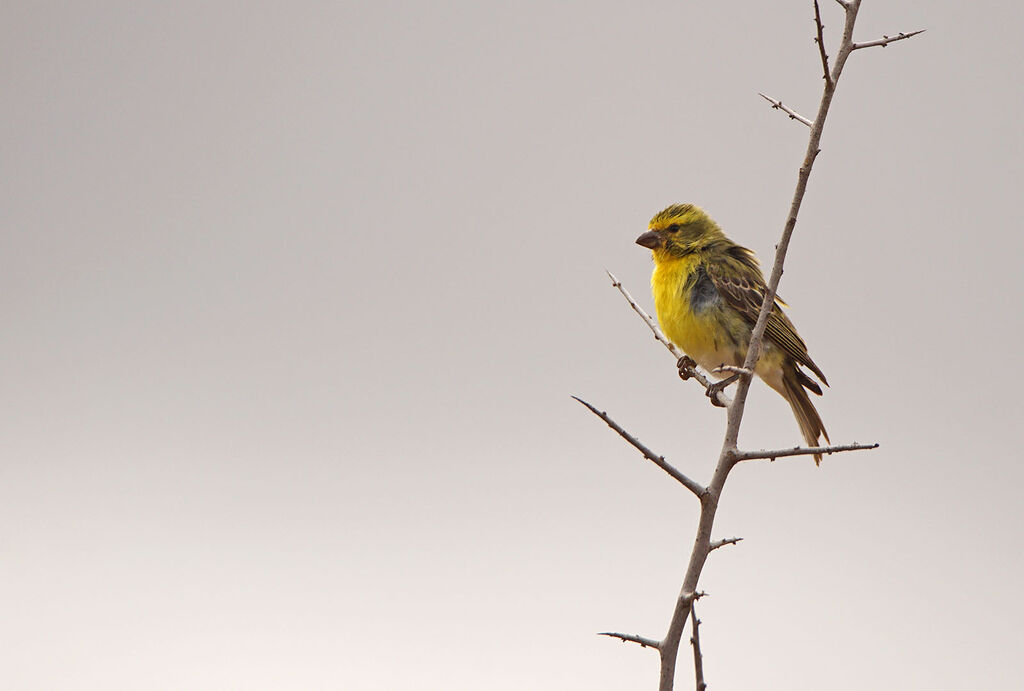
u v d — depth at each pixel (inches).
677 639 186.9
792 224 208.5
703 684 164.9
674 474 194.7
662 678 184.4
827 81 204.4
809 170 206.5
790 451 190.9
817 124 205.9
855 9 206.5
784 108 211.0
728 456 195.9
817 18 201.9
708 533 193.8
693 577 191.0
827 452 187.8
